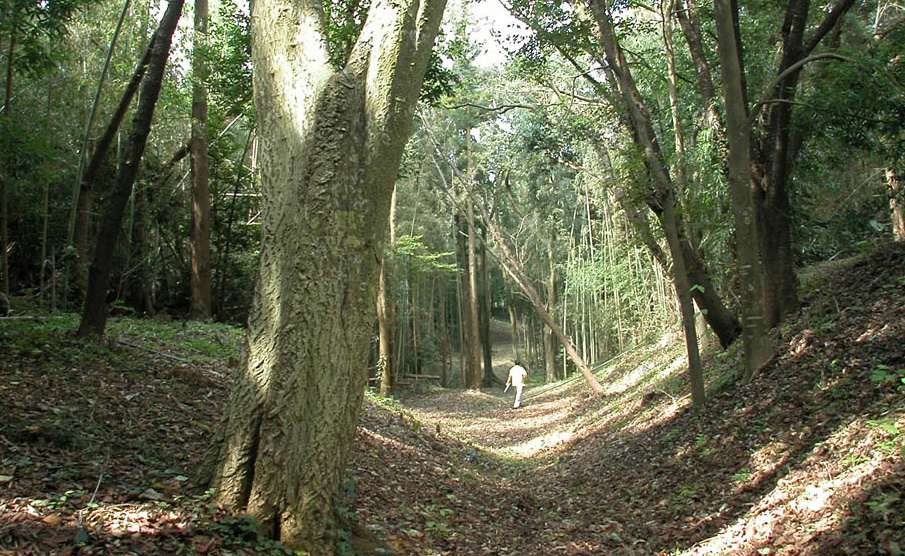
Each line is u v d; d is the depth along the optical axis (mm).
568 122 15758
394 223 29438
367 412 12359
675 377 14039
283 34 5043
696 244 13047
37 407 6242
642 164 10312
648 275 26891
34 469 4863
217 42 14375
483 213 21844
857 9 14484
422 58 5105
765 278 10766
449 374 44188
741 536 5336
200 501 4660
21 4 9266
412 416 15117
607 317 33531
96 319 9312
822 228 14836
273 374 4719
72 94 15398
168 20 8992
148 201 19859
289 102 4957
